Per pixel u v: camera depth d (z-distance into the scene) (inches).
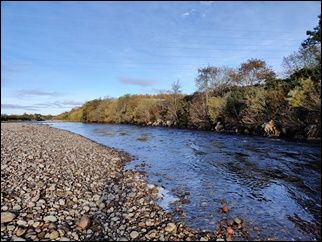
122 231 345.7
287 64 1517.0
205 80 2018.9
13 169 581.3
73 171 617.0
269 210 410.0
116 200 453.4
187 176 613.6
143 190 507.8
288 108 1087.0
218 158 784.3
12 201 413.1
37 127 2098.9
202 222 373.4
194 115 1779.0
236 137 1213.1
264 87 1315.2
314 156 732.0
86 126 2780.5
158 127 2186.3
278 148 871.1
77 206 419.5
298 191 479.8
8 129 1657.2
